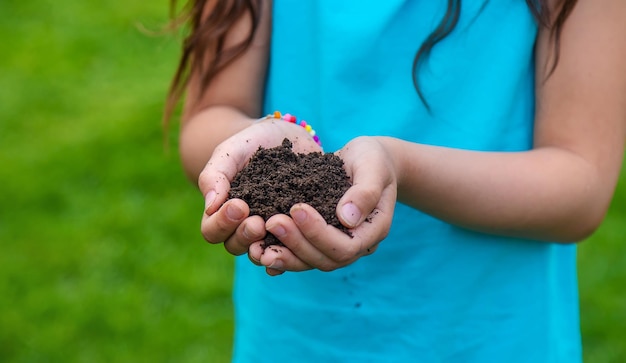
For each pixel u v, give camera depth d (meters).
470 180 1.52
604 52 1.55
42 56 5.93
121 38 6.23
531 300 1.77
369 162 1.37
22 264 3.79
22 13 6.64
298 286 1.82
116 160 4.61
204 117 1.80
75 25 6.43
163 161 4.60
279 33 1.79
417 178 1.49
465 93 1.66
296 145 1.60
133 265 3.81
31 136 4.87
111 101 5.32
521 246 1.74
